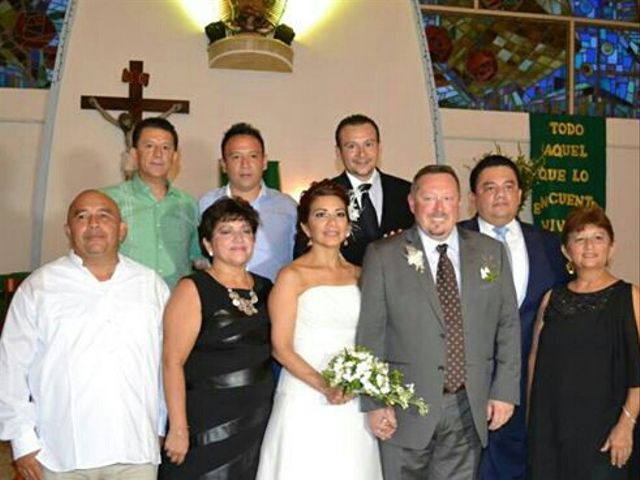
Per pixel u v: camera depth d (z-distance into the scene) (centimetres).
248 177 363
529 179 600
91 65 597
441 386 293
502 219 347
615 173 718
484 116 696
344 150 364
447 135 688
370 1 640
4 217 607
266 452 293
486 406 299
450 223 297
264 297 301
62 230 590
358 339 297
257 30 596
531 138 698
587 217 326
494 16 721
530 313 345
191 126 609
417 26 646
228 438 285
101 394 267
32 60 638
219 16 611
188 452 285
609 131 715
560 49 736
